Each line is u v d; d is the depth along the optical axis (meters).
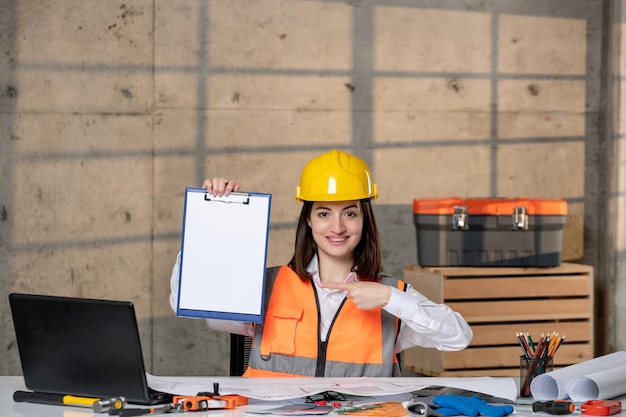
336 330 2.84
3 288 5.43
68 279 5.48
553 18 5.98
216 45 5.59
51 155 5.45
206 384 2.53
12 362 5.46
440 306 2.71
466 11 5.87
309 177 2.88
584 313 5.20
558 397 2.43
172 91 5.56
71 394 2.37
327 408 2.30
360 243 2.95
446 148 5.88
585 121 6.05
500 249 5.15
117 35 5.49
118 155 5.51
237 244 2.62
